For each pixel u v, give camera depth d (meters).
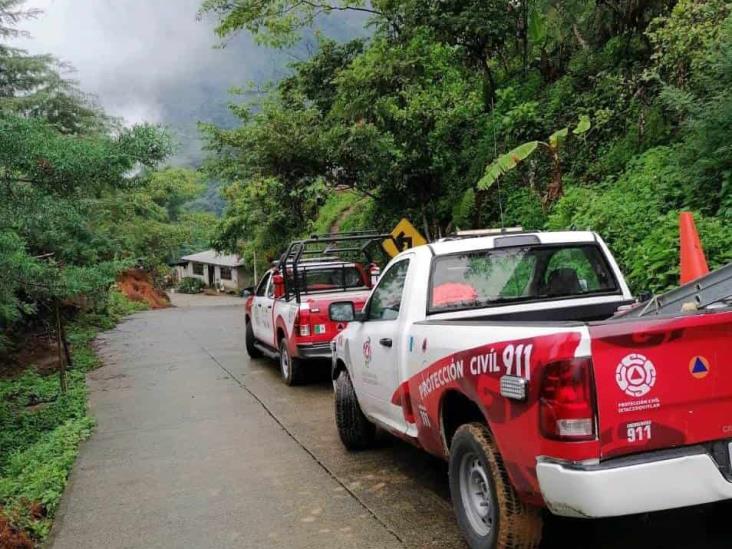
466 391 4.13
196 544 4.98
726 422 3.41
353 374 6.59
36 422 10.44
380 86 15.43
